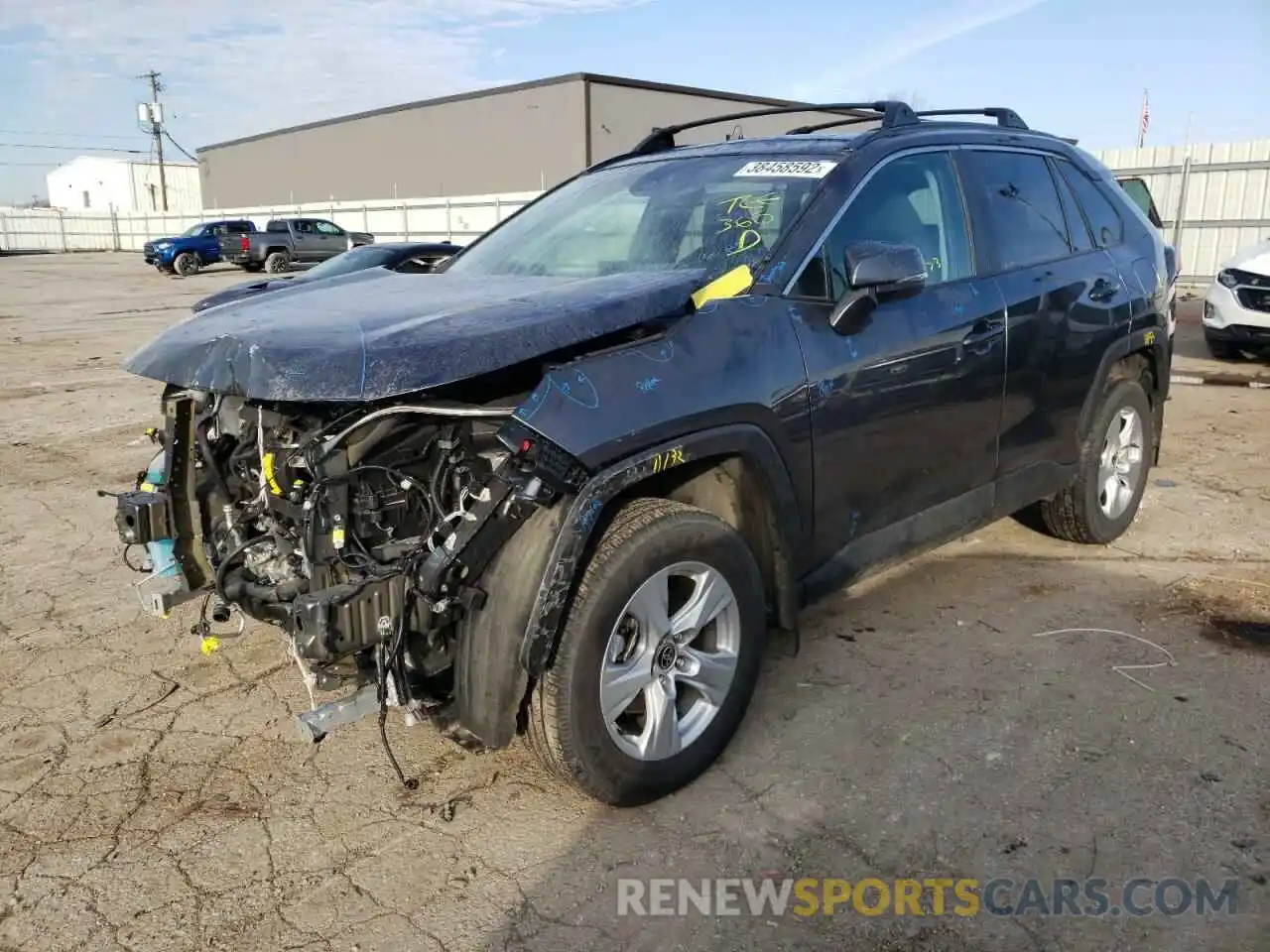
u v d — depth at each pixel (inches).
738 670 126.0
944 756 129.0
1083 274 180.5
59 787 126.8
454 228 1499.8
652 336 117.6
